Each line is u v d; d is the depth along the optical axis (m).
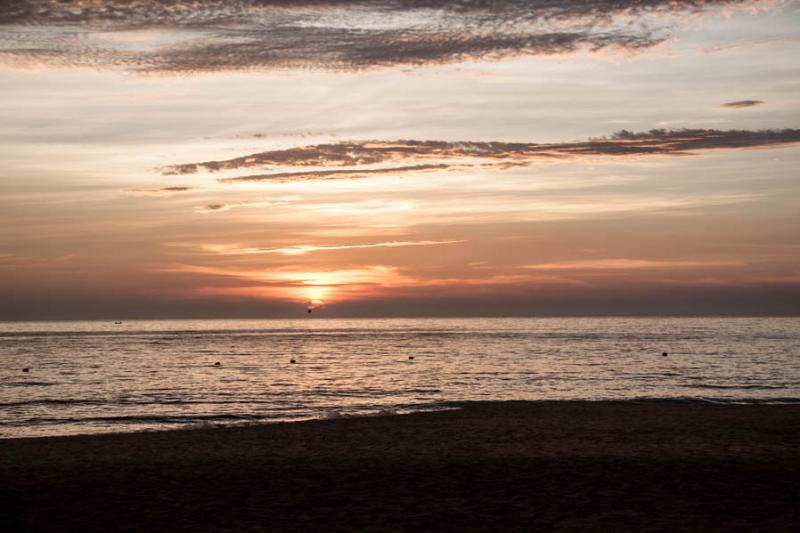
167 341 142.25
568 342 122.62
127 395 44.09
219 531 10.18
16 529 10.46
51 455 17.36
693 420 22.47
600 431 20.20
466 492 12.49
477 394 43.62
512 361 75.00
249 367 69.56
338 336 174.62
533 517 10.66
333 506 11.62
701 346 103.88
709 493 11.99
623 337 145.12
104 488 13.23
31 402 40.09
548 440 18.64
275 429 22.06
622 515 10.66
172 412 34.91
